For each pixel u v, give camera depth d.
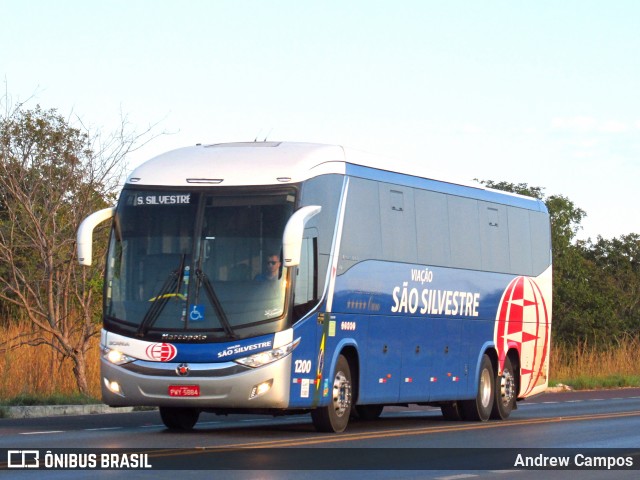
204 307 19.27
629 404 34.19
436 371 24.52
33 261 29.81
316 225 20.25
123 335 19.47
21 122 28.50
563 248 58.62
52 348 28.00
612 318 57.22
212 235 19.55
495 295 27.17
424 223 24.28
